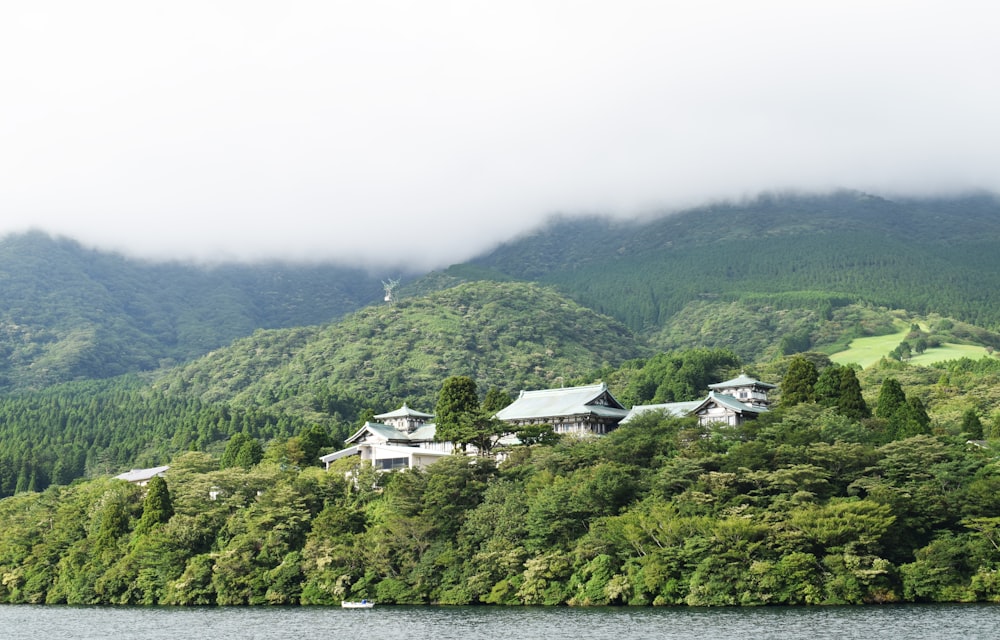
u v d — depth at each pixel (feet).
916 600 473.26
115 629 505.66
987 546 472.85
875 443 547.90
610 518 508.94
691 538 483.51
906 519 487.20
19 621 551.59
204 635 474.08
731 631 409.90
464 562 542.16
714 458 524.93
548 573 514.68
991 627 402.72
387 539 567.18
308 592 574.15
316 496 627.46
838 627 411.13
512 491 558.97
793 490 501.15
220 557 597.11
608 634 415.64
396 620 489.67
